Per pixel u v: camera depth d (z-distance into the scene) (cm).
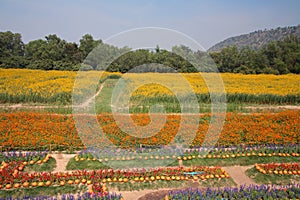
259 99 2430
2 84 2483
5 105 2045
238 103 2328
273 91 2562
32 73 3206
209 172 1073
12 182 960
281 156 1255
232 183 1044
